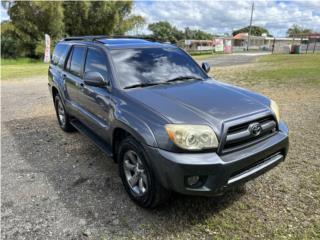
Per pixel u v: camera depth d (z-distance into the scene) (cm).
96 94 392
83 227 296
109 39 463
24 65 2689
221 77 1281
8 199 348
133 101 322
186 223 297
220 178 266
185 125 271
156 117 287
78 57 485
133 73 377
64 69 543
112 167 425
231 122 279
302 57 2508
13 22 3597
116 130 344
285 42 7194
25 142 534
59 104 593
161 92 340
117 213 316
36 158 462
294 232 278
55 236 284
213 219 302
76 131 584
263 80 1141
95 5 3981
